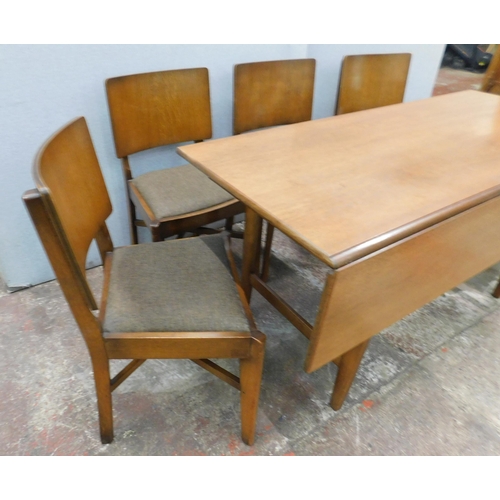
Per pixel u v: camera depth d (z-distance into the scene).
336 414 1.20
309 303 1.61
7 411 1.16
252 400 0.97
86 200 0.88
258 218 1.21
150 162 1.66
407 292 0.89
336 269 0.68
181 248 1.08
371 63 1.77
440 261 0.90
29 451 1.07
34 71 1.23
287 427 1.16
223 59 1.58
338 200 0.83
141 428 1.13
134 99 1.36
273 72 1.57
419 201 0.84
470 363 1.39
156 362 1.33
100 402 0.98
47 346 1.36
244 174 0.93
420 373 1.35
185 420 1.16
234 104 1.53
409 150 1.09
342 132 1.21
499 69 2.62
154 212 1.30
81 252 0.81
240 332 0.86
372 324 0.87
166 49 1.44
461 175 0.95
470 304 1.65
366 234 0.73
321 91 1.98
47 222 0.62
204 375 1.29
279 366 1.34
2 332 1.40
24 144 1.32
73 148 0.85
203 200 1.35
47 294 1.58
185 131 1.52
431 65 2.32
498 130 1.25
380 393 1.27
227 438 1.12
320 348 0.80
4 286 1.62
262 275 1.67
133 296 0.91
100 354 0.85
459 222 0.85
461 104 1.53
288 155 1.04
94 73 1.34
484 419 1.21
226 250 1.11
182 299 0.91
